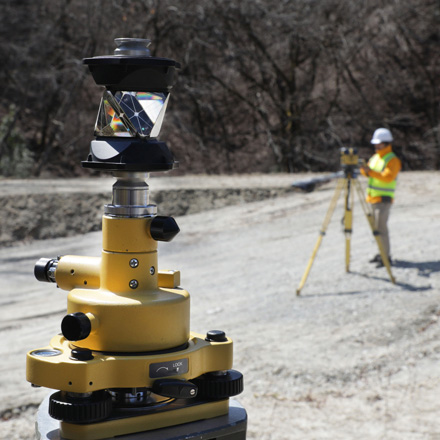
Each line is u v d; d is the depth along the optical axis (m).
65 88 31.59
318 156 33.00
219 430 1.52
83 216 18.12
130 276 1.53
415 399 6.47
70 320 1.44
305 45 32.38
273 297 9.84
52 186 19.75
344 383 6.87
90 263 1.62
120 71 1.46
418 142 34.22
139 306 1.48
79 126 32.59
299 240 14.23
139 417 1.48
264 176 22.25
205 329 8.62
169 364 1.50
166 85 1.52
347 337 7.96
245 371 7.19
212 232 15.99
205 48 32.25
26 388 7.07
